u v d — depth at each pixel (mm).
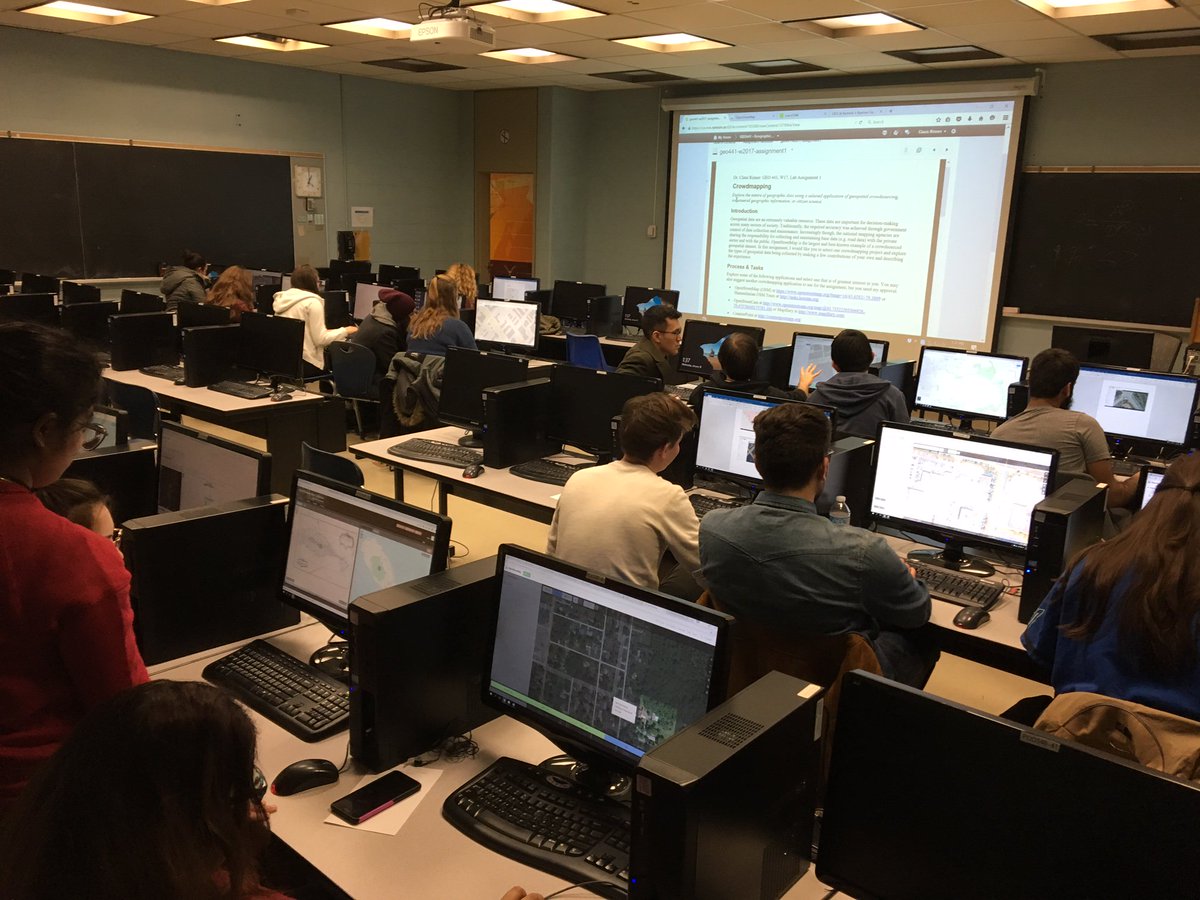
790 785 1235
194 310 5645
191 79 7922
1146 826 898
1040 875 971
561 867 1312
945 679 3252
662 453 2336
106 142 7488
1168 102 6176
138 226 7820
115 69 7426
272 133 8609
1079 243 6680
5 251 7074
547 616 1521
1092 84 6457
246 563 2004
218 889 754
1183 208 6203
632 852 1102
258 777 842
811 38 6012
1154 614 1356
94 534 1279
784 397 3328
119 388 4016
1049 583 2219
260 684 1800
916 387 4984
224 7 5816
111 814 720
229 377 5031
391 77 9062
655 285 9273
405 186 9867
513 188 9945
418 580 1623
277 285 7496
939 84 7020
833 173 7766
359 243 9531
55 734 1228
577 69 7836
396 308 6016
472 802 1449
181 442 2375
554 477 3381
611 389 3459
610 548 2219
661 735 1355
